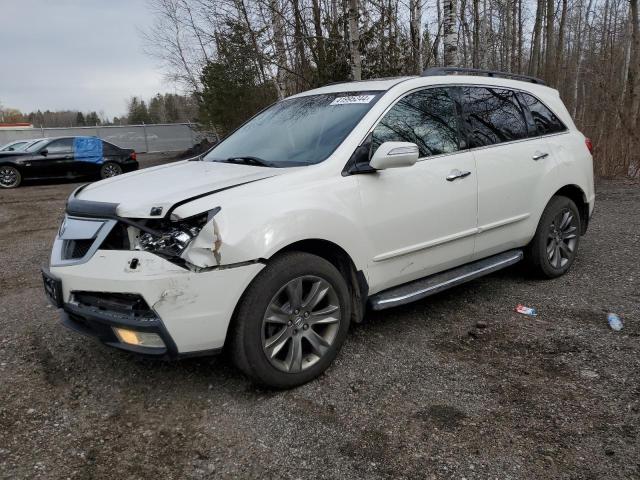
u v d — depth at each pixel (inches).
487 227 168.2
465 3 765.3
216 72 671.1
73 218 128.0
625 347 140.9
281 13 438.0
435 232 153.0
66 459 102.7
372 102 149.2
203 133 1073.5
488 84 179.0
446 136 159.8
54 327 166.2
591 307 169.5
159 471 99.1
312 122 155.3
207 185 123.6
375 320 165.5
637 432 105.3
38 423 114.7
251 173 132.7
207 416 116.3
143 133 1213.7
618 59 746.8
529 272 197.9
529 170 180.2
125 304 113.4
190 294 110.4
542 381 126.0
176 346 111.7
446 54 396.5
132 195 124.6
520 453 100.6
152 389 128.0
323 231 126.3
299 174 128.6
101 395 126.0
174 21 812.0
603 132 475.5
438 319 165.3
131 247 114.8
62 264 122.6
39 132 1164.5
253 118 186.2
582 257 225.5
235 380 131.0
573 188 201.6
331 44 436.8
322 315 129.2
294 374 124.5
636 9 546.6
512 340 148.8
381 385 126.6
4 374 136.7
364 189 136.1
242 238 113.2
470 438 105.6
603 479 93.1
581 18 1190.9
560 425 108.7
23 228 353.7
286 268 120.2
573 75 982.4
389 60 446.6
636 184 417.1
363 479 95.3
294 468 98.7
